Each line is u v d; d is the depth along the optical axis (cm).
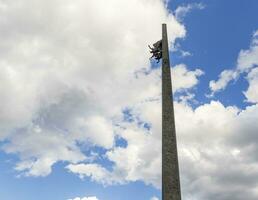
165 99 3525
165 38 3859
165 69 3681
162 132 3394
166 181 3200
